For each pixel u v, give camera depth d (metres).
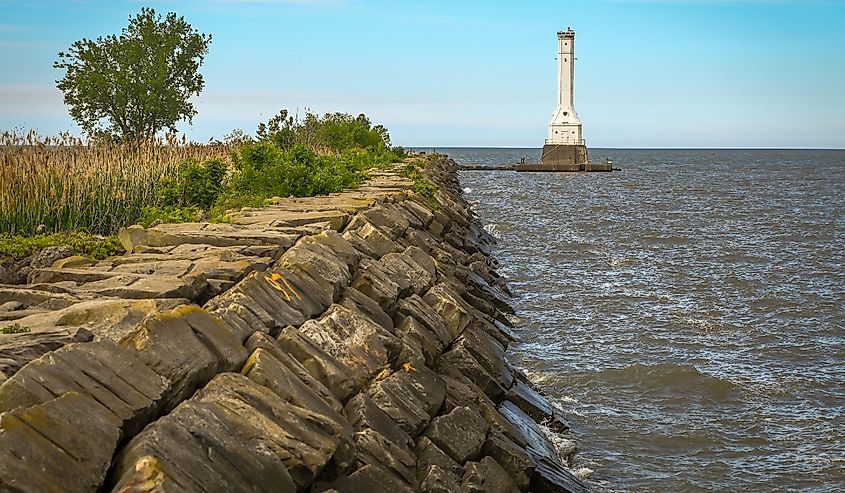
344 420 8.56
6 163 16.44
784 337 21.89
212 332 8.26
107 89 32.53
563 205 64.25
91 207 17.45
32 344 7.50
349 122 57.22
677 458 13.87
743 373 18.52
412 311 13.71
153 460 6.07
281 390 8.18
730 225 51.75
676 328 22.58
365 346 10.30
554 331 21.70
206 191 21.50
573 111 119.31
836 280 31.11
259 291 10.16
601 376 17.83
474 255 28.59
